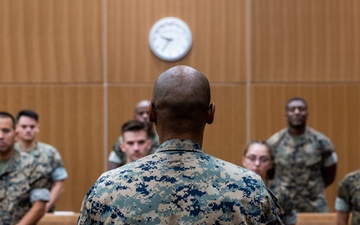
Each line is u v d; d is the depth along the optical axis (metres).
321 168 7.32
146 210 2.13
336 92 8.49
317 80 8.49
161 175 2.18
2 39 8.41
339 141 8.50
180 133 2.26
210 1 8.42
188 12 8.42
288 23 8.48
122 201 2.15
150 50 8.42
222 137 8.49
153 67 8.43
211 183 2.17
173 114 2.25
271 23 8.47
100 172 8.45
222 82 8.46
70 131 8.45
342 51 8.50
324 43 8.49
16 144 6.32
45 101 8.44
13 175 5.16
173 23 8.38
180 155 2.23
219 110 8.48
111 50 8.44
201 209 2.13
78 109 8.45
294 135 7.28
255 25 8.47
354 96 8.49
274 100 8.48
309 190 7.23
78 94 8.45
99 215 2.16
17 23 8.41
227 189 2.17
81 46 8.44
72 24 8.42
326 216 5.81
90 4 8.42
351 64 8.50
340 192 5.21
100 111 8.46
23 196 5.16
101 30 8.44
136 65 8.44
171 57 8.37
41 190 5.17
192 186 2.16
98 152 8.45
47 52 8.43
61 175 6.33
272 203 2.21
